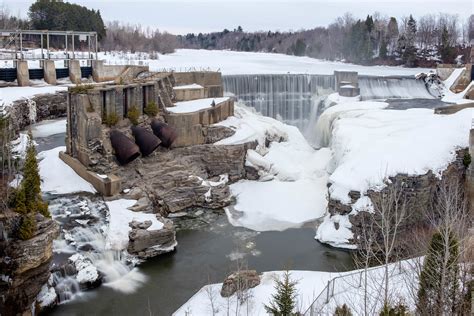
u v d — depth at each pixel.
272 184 57.41
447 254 22.66
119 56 127.50
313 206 53.31
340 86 80.56
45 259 33.19
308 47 183.88
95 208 43.97
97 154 48.38
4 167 38.38
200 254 43.03
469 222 41.91
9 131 40.88
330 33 182.50
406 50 143.38
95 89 48.59
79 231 40.44
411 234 43.25
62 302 35.38
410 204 46.34
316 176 59.94
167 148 55.62
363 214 44.94
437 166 49.09
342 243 45.66
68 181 48.19
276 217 51.06
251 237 46.91
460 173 50.12
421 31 157.38
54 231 34.28
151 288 37.47
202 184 53.56
